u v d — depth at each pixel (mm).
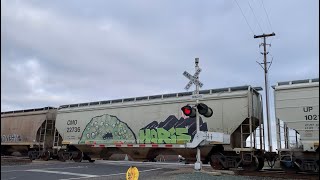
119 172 16938
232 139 18484
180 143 19703
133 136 21953
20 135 29922
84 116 25219
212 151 18812
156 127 21016
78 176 14859
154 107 21484
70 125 25906
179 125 20109
